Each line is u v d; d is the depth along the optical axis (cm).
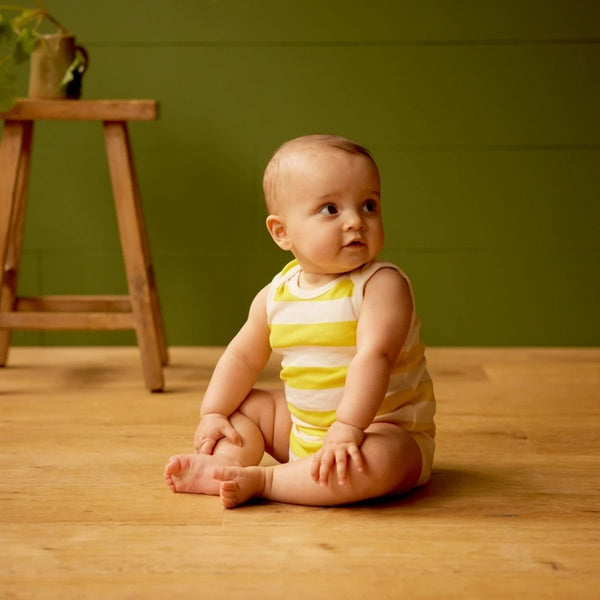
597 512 120
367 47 228
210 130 231
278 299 130
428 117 230
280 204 127
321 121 231
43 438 155
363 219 123
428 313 237
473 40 228
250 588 98
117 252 235
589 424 165
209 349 236
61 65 191
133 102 185
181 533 112
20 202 204
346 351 124
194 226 235
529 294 237
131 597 96
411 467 123
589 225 234
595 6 226
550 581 99
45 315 190
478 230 234
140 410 174
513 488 129
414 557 105
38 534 112
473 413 172
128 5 227
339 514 119
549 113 230
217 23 228
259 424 136
